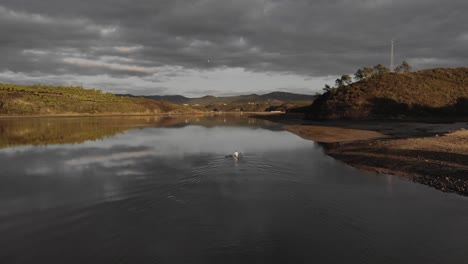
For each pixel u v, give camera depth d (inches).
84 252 370.0
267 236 407.8
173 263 343.9
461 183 624.4
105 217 479.5
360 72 4050.2
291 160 956.0
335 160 954.1
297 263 340.8
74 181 705.6
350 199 558.3
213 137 1722.4
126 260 350.9
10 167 866.1
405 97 3024.1
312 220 460.4
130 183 681.6
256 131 2140.7
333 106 3294.8
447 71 3619.6
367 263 339.0
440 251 364.2
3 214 498.0
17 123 3063.5
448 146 989.2
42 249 378.0
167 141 1518.2
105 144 1390.3
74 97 6353.3
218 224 447.2
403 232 417.1
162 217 476.1
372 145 1160.8
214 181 693.3
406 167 794.8
